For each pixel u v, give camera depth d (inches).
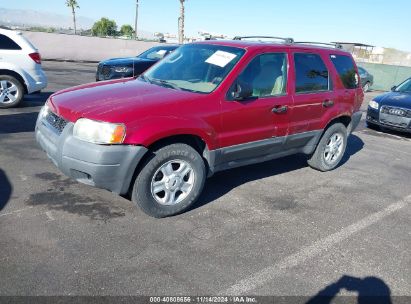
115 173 135.3
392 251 144.0
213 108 155.5
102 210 153.3
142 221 148.0
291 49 191.8
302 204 179.5
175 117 143.9
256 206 172.4
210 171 163.6
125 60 436.1
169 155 145.8
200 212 161.3
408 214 179.5
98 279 112.2
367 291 119.0
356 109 237.6
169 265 122.0
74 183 175.8
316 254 136.6
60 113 145.3
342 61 225.0
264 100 174.7
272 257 132.3
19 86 322.0
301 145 207.5
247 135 170.7
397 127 357.1
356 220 167.8
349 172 237.1
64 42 939.3
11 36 315.6
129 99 147.2
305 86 197.5
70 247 126.2
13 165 191.3
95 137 132.4
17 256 118.6
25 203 153.0
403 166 262.5
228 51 176.6
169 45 487.2
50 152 145.2
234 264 126.0
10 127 261.6
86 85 177.8
